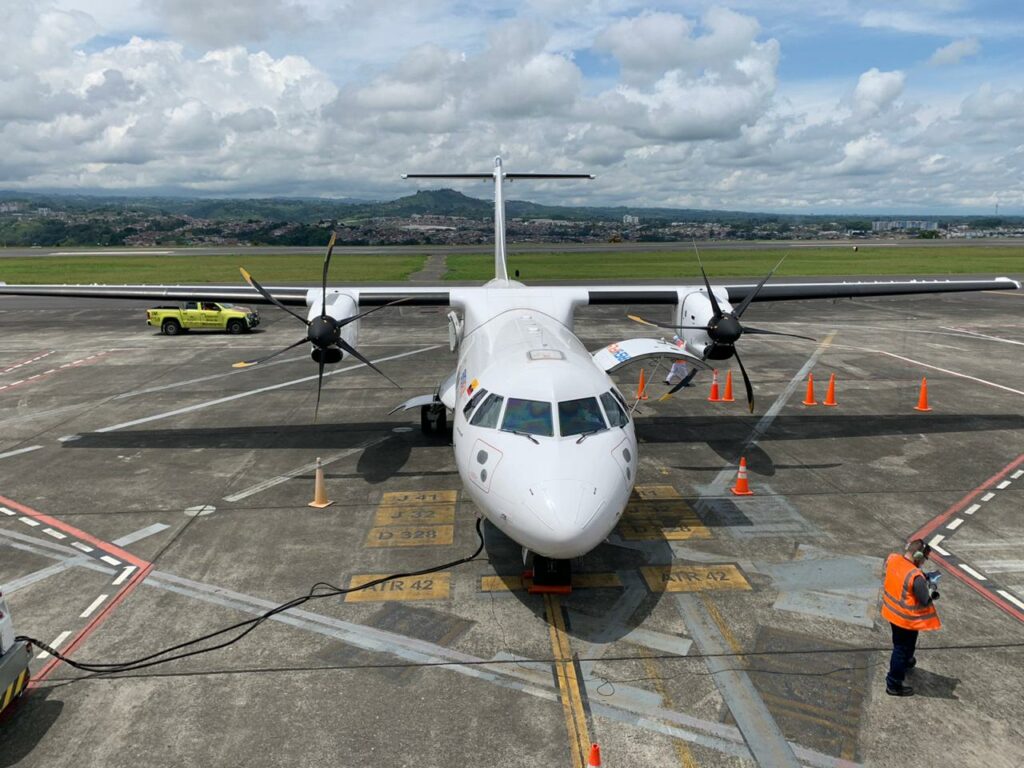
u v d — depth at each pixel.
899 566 6.97
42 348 28.52
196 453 15.02
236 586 9.39
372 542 10.71
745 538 10.78
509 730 6.59
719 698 7.05
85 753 6.36
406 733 6.56
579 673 7.46
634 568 9.85
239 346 28.98
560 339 11.52
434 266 70.31
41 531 11.12
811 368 23.78
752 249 104.44
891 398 19.62
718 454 14.85
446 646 7.98
